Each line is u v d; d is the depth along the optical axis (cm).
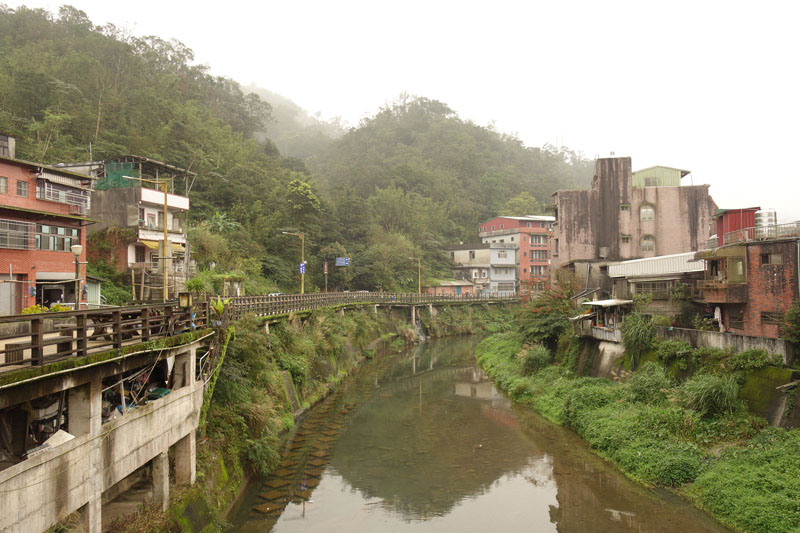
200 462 1459
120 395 1153
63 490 827
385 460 2108
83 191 2739
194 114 5669
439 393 3356
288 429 2300
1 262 2139
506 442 2323
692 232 4484
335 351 3697
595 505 1675
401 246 6894
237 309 2311
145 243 3288
